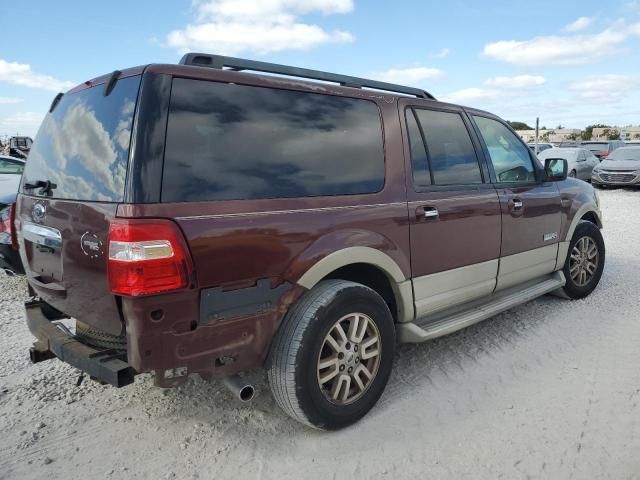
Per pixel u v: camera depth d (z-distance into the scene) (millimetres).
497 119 4285
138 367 2197
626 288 5469
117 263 2137
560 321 4480
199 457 2637
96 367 2371
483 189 3807
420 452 2654
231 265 2371
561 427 2848
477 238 3701
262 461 2598
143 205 2148
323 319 2641
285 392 2611
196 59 2596
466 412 3025
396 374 3521
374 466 2551
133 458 2633
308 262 2645
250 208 2453
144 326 2166
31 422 2965
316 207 2723
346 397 2844
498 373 3508
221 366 2438
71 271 2551
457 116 3816
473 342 4047
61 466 2572
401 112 3344
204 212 2297
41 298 3104
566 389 3268
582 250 5055
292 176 2672
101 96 2564
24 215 3094
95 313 2422
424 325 3479
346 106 3031
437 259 3404
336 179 2875
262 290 2502
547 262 4559
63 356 2604
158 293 2172
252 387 2523
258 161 2551
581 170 18781
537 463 2547
